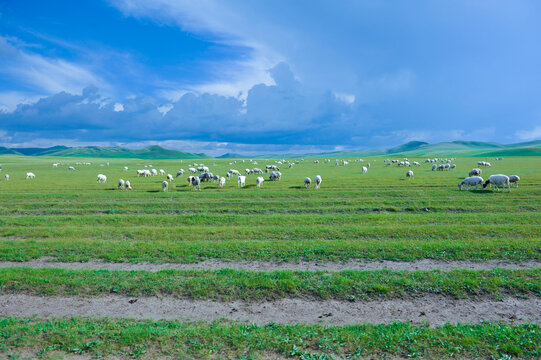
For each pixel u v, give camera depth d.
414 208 31.09
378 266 15.79
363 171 79.00
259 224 26.23
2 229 23.80
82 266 16.39
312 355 8.85
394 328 10.11
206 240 21.47
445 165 82.94
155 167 130.12
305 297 12.67
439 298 12.38
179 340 9.61
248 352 9.08
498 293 12.51
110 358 8.87
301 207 33.00
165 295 12.88
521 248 17.08
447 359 8.61
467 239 19.94
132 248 18.59
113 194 42.34
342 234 21.84
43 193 43.53
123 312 11.59
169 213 31.98
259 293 12.88
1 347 9.33
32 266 16.42
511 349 8.89
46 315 11.36
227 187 51.34
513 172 66.75
